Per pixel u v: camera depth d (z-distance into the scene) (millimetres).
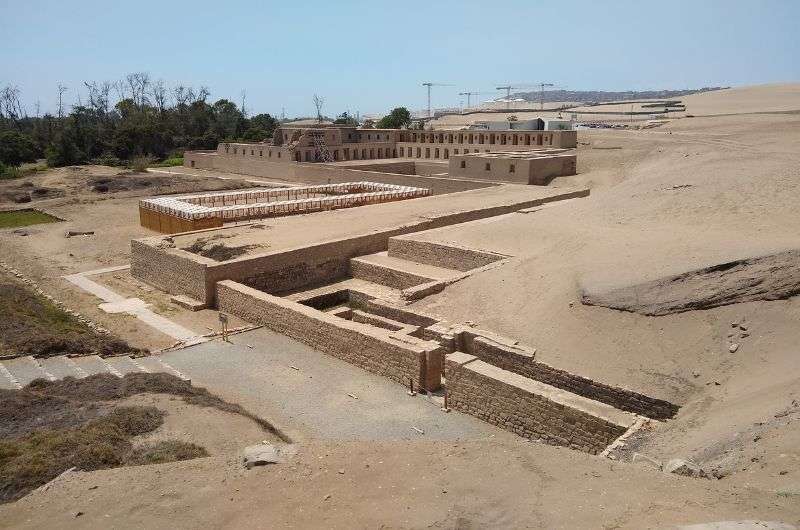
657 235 22094
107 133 98312
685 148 51156
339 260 29734
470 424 16109
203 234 32906
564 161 49406
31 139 94062
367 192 49188
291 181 66562
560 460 9820
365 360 19469
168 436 12648
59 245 38875
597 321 17406
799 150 40719
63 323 23875
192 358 20422
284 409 16734
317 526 8289
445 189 49000
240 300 24500
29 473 10547
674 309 16422
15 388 15594
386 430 15633
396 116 116938
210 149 100688
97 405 13984
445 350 18625
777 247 16859
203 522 8586
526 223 29000
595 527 7703
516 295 20562
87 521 8781
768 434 10141
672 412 14031
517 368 17141
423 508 8547
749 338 14828
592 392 15484
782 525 6883
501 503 8555
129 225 44562
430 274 26406
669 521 7613
